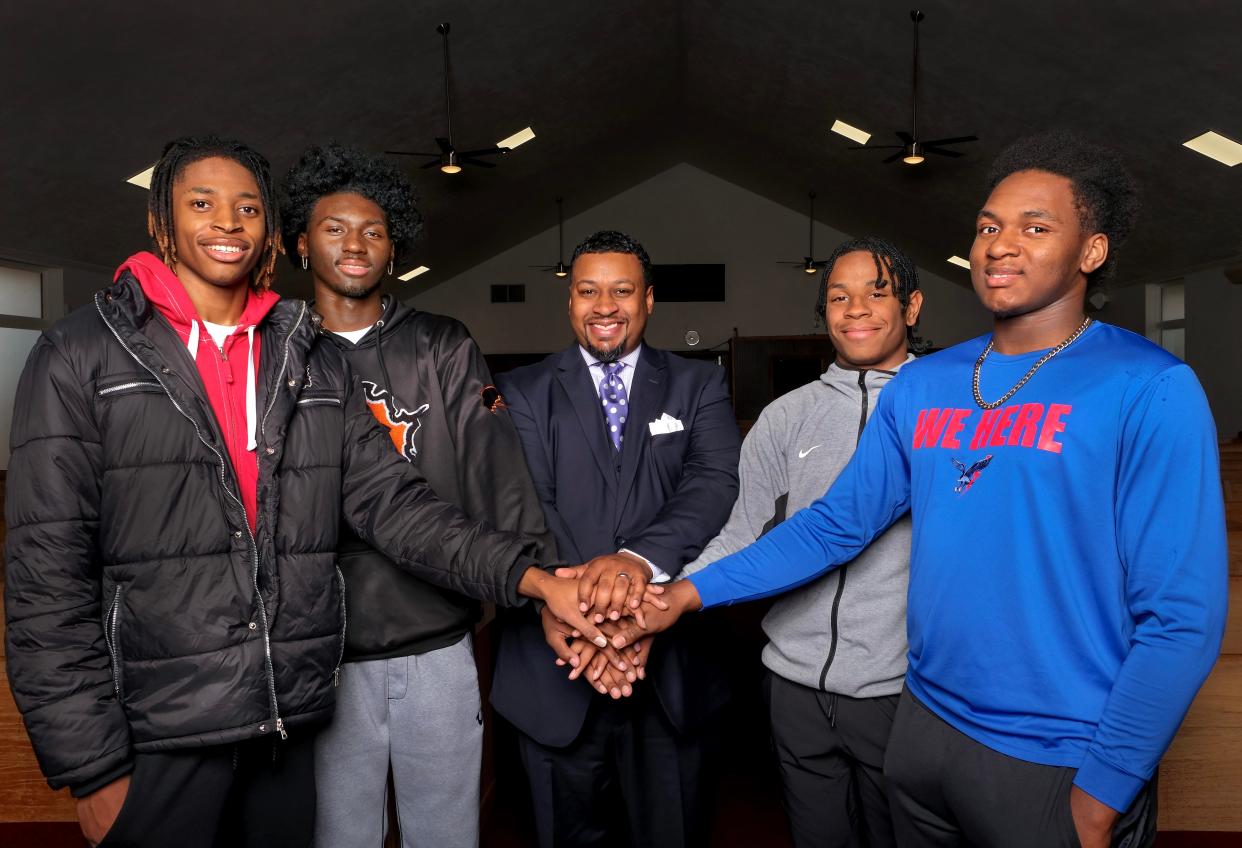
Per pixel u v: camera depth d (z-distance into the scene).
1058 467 0.93
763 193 13.81
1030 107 7.15
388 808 1.61
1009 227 0.99
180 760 1.00
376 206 1.44
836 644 1.30
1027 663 0.94
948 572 1.00
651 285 1.65
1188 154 6.95
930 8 6.43
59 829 1.70
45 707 0.94
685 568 1.44
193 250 1.08
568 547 1.52
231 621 1.00
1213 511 0.86
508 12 6.93
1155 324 10.48
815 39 7.75
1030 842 0.93
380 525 1.25
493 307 14.42
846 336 1.41
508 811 2.09
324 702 1.09
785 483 1.45
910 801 1.08
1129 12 5.54
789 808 1.40
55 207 6.67
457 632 1.37
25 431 0.98
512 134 9.39
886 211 11.59
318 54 6.26
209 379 1.08
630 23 8.31
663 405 1.59
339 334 1.44
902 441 1.14
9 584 0.96
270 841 1.13
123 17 4.96
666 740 1.54
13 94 5.17
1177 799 1.67
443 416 1.44
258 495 1.05
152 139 6.25
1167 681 0.85
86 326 1.01
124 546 0.99
